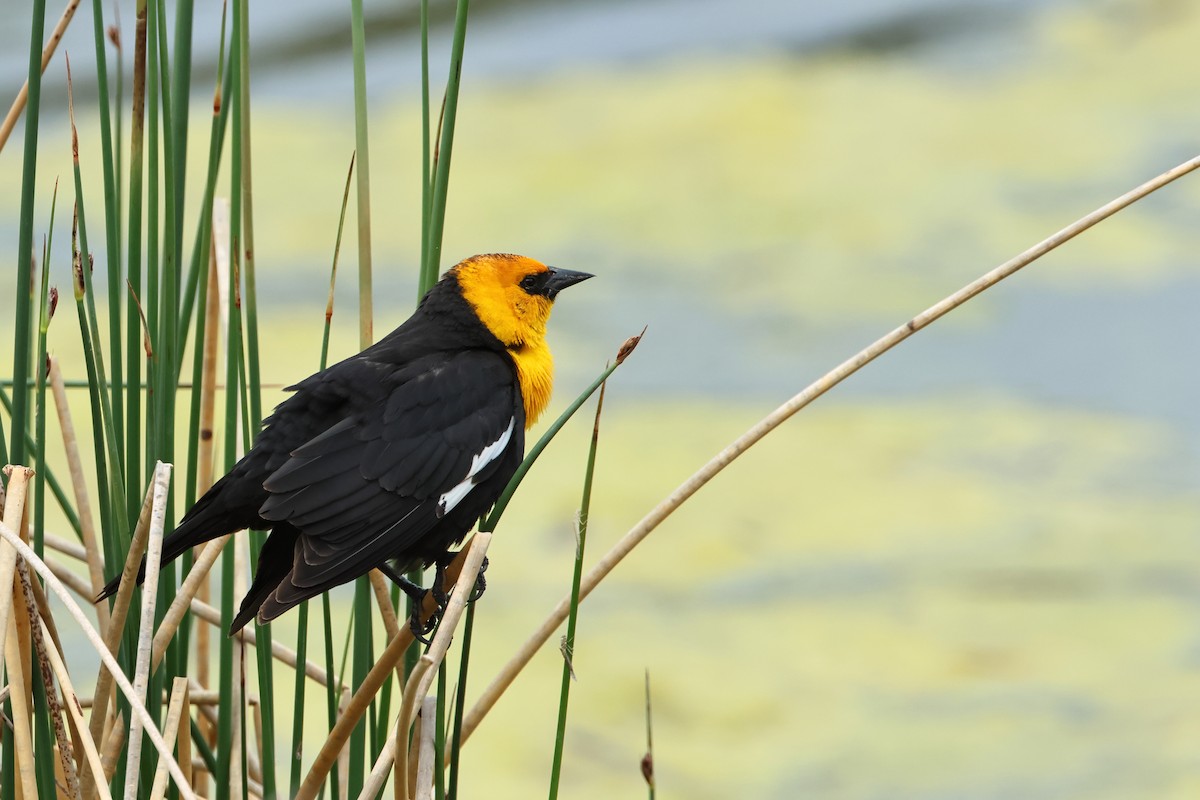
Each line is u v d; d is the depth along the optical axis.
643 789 9.83
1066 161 18.02
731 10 23.58
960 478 13.23
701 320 15.35
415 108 20.45
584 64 21.52
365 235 5.59
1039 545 12.16
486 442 5.93
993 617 11.43
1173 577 11.83
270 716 5.34
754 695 10.70
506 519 12.77
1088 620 11.41
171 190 5.11
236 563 6.30
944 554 12.17
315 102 20.91
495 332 6.41
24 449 5.61
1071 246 16.83
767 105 19.78
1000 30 22.03
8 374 13.75
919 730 10.40
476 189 18.12
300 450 5.48
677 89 20.44
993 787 9.62
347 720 4.95
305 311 15.48
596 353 14.94
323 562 5.18
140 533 4.86
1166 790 9.56
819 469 13.40
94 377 5.03
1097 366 14.59
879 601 11.64
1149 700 10.61
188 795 4.21
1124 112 19.05
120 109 5.40
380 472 5.55
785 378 14.47
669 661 11.08
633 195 17.81
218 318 6.09
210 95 18.92
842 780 9.74
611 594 11.89
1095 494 12.73
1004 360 15.10
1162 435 13.70
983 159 18.30
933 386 14.70
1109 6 22.42
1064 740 10.14
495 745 10.32
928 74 20.55
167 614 5.24
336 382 5.79
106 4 18.36
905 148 18.42
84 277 4.98
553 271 6.66
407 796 4.98
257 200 18.06
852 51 21.53
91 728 5.14
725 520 12.62
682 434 13.74
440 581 5.36
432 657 4.68
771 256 16.39
